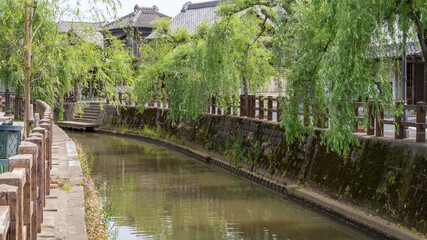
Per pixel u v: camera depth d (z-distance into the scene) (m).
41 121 10.16
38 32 11.17
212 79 17.59
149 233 11.08
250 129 19.03
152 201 14.26
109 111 36.56
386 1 9.30
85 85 12.32
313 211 12.95
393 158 10.91
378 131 11.80
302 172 14.66
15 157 4.62
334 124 9.98
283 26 12.78
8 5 10.12
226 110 22.27
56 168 13.30
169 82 23.27
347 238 10.70
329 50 10.91
